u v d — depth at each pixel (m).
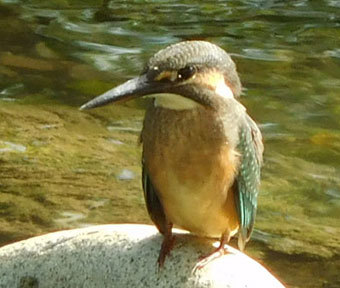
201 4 17.59
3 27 16.12
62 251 6.80
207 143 6.29
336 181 11.62
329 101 13.79
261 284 6.47
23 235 9.80
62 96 13.73
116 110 13.28
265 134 12.85
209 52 6.31
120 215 10.27
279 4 17.59
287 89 14.11
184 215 6.54
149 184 6.74
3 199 10.53
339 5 17.56
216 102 6.29
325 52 15.45
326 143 12.62
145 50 15.37
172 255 6.59
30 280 6.78
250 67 14.79
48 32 16.00
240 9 17.34
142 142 6.62
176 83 6.21
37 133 12.41
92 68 14.64
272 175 11.77
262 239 10.06
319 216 10.76
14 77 14.27
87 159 11.68
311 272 9.48
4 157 11.61
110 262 6.65
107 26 16.41
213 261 6.57
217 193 6.42
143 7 17.44
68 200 10.58
